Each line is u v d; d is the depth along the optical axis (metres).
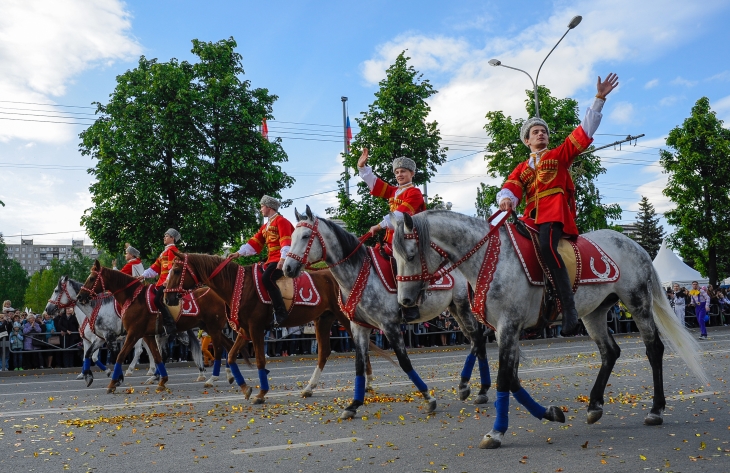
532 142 6.85
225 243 25.80
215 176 24.50
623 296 7.30
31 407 10.32
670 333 7.45
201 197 24.55
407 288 6.74
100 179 24.44
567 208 6.66
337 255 8.66
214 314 13.19
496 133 31.52
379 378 13.38
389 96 24.09
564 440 6.53
